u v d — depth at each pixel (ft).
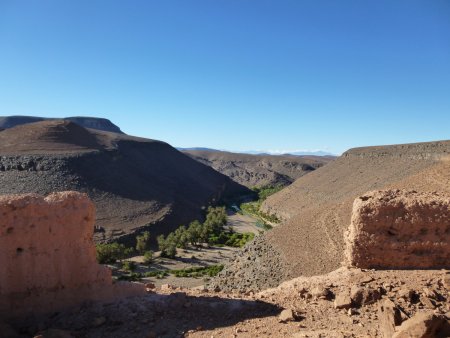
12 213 36.78
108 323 36.94
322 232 136.46
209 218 273.75
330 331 33.65
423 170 208.95
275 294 45.55
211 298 43.14
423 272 44.96
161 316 38.45
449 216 46.37
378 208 47.06
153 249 212.23
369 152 356.79
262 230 276.21
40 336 32.32
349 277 45.09
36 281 37.68
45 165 275.39
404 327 29.96
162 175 389.39
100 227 220.64
